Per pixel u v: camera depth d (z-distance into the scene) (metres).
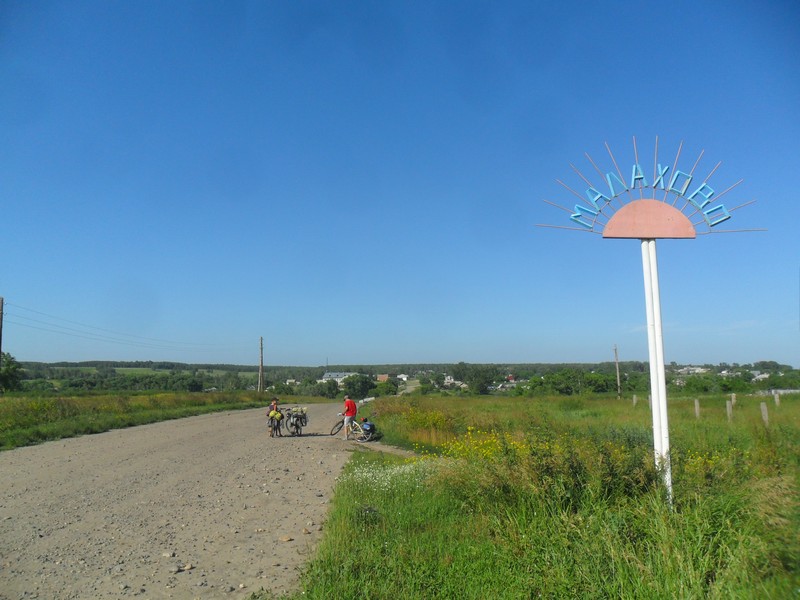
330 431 22.47
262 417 31.14
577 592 4.46
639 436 10.73
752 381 41.50
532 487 6.42
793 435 11.16
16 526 7.75
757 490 5.35
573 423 19.42
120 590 5.49
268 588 5.55
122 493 10.02
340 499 8.34
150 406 32.41
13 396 32.28
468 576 5.12
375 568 5.31
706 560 4.61
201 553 6.66
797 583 4.11
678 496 5.87
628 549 4.94
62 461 13.74
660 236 7.02
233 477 11.80
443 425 19.80
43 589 5.50
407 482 8.95
